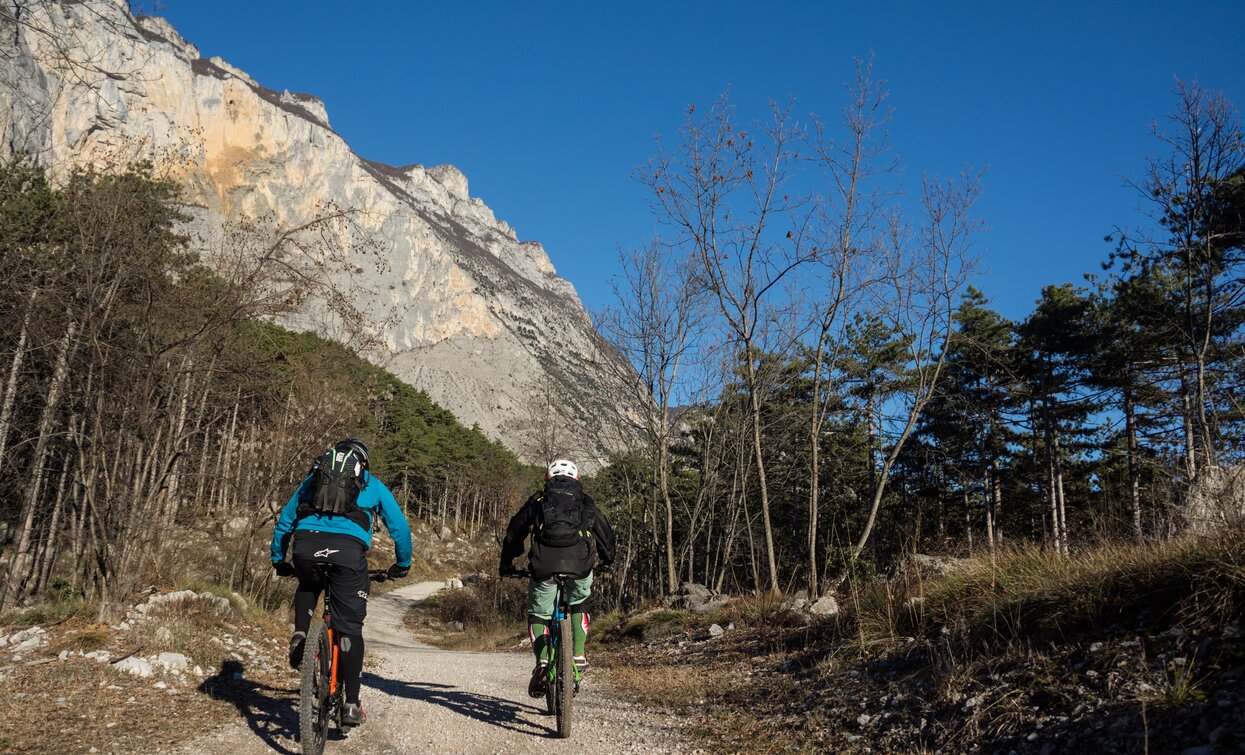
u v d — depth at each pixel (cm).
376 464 5041
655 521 2308
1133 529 563
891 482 2700
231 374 1172
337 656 435
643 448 2123
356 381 1570
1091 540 590
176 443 834
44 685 498
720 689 642
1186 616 403
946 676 472
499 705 606
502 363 17700
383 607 4131
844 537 2583
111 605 666
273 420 1426
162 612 721
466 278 18638
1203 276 1647
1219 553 421
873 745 434
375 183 17312
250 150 11919
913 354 1527
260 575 1466
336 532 428
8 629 627
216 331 880
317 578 429
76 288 764
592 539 518
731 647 843
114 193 781
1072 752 351
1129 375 2408
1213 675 355
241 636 746
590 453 2292
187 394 909
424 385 15200
